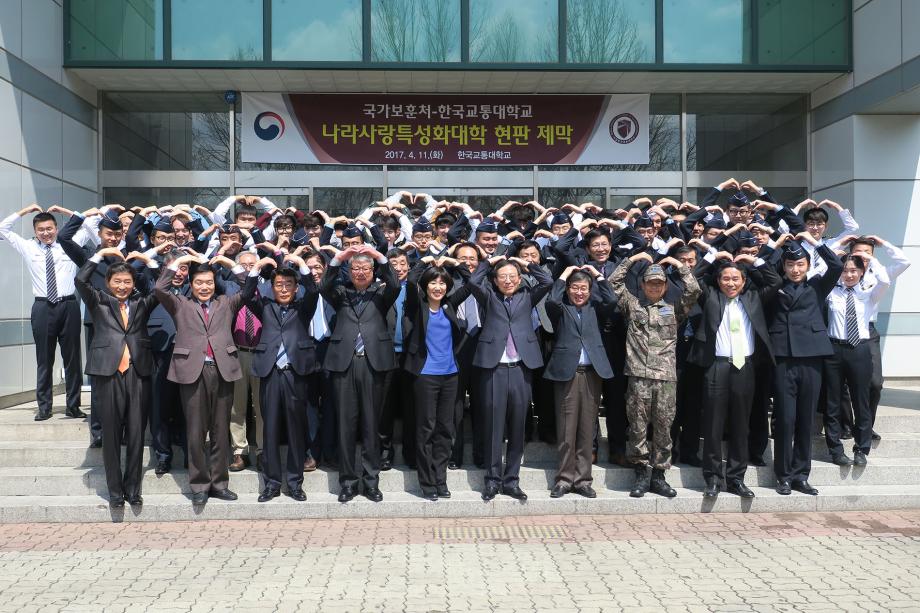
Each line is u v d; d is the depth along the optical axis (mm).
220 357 5828
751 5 9906
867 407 6477
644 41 9852
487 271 6098
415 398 6035
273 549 5129
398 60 9766
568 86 10516
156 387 6188
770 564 4805
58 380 9148
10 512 5801
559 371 6043
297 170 10711
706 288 6164
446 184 10781
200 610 4078
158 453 6195
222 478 5992
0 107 8180
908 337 10086
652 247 6895
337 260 5758
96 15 9594
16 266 8484
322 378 6465
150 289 6230
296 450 5992
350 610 4074
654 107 10906
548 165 10812
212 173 10602
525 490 6328
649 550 5094
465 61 9766
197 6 9641
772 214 7383
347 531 5555
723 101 10906
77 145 9938
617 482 6355
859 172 9914
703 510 6043
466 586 4426
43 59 9086
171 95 10617
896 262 6660
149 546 5215
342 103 10688
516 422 6027
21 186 8594
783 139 10906
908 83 8812
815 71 9930
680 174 10875
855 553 5023
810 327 6078
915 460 6727
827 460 6699
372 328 5949
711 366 6047
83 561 4891
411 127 10742
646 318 6047
